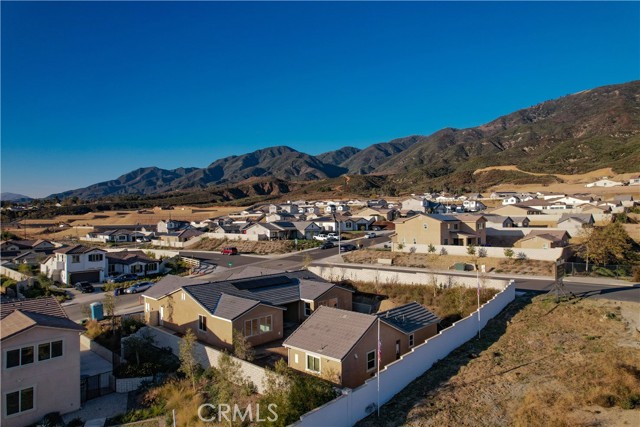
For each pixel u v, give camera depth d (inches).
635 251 1871.3
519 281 1568.7
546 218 3110.2
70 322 919.0
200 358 981.2
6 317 893.8
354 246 2637.8
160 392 893.2
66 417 847.7
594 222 2657.5
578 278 1534.2
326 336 890.1
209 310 1136.8
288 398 674.8
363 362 861.2
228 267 2314.2
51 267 2228.1
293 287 1353.3
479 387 768.9
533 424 621.6
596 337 941.2
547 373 796.0
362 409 692.1
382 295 1544.0
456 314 1242.0
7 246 3132.4
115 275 2284.7
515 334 1023.0
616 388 673.0
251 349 1056.8
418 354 842.2
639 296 1226.0
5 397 791.1
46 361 839.7
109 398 925.2
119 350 1143.6
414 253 2178.9
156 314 1339.8
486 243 2409.0
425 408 705.0
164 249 3169.3
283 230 3201.3
